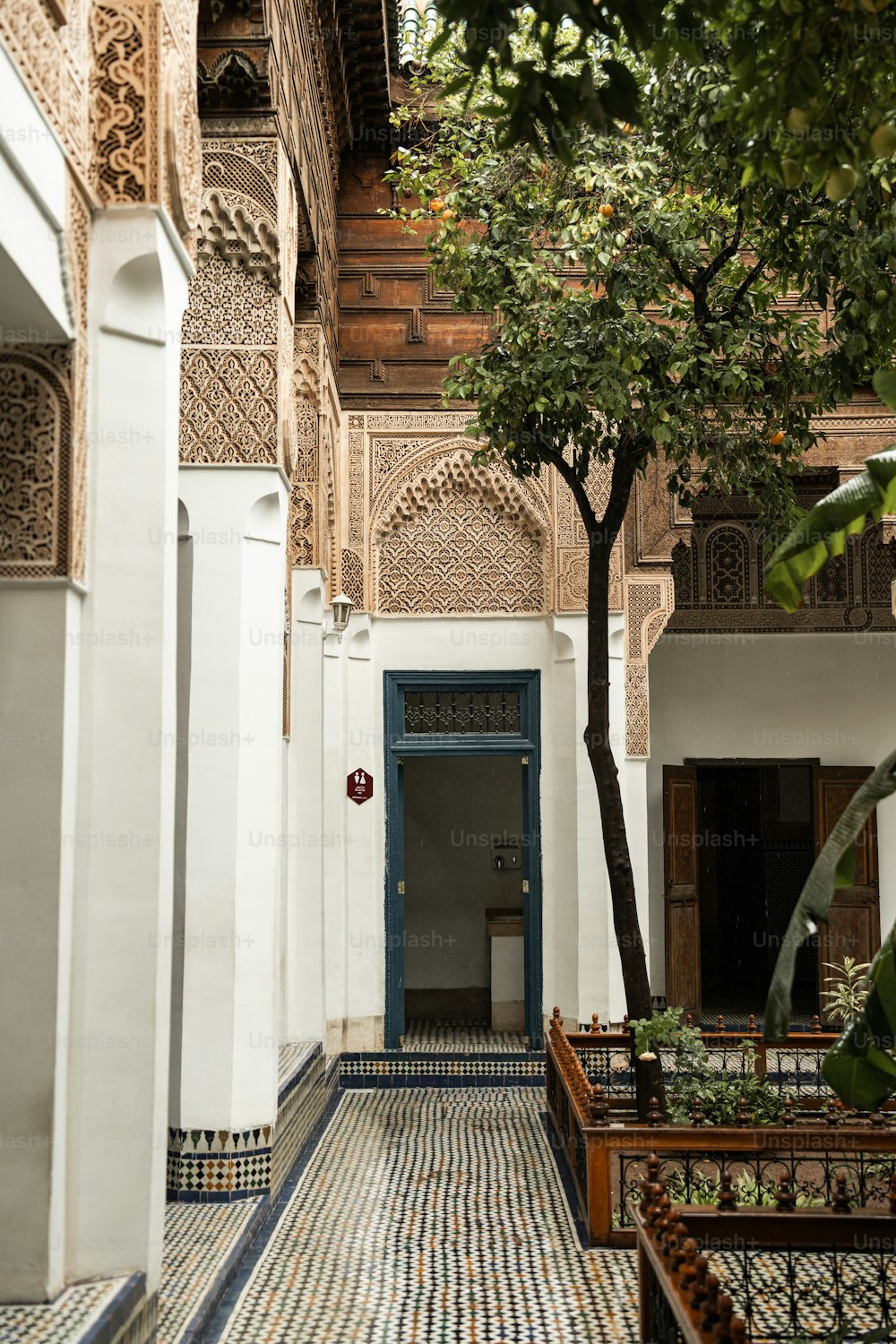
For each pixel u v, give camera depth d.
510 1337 2.99
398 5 6.42
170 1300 3.04
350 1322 3.10
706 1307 2.00
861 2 1.90
